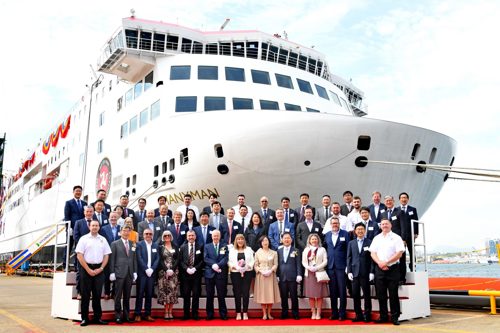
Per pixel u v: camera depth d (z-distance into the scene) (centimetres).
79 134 3020
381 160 1489
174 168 1667
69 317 945
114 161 2252
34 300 1422
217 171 1541
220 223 1062
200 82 1862
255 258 951
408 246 995
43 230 3659
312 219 999
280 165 1455
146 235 934
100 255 868
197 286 946
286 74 1997
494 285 1288
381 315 858
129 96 2209
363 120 1444
